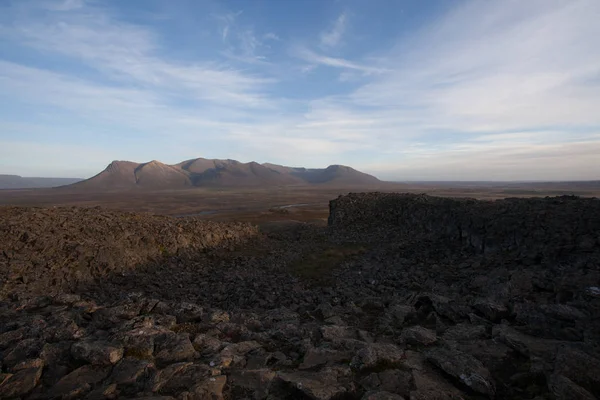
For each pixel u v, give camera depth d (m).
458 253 25.20
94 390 6.95
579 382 6.86
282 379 7.40
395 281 19.98
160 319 10.83
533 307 10.81
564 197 26.12
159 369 7.88
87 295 18.69
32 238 21.27
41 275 18.75
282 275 24.11
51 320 10.40
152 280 22.02
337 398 6.83
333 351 8.91
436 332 10.88
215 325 10.88
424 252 26.64
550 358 7.99
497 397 7.02
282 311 13.95
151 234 28.56
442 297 13.41
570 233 19.08
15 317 11.16
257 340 10.05
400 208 40.94
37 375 7.44
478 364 7.81
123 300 12.55
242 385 7.35
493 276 16.53
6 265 18.30
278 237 40.12
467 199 35.69
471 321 11.20
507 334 9.30
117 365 7.88
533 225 21.52
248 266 26.81
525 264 19.08
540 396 6.73
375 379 7.46
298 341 9.95
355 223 41.56
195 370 7.72
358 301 15.69
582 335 9.01
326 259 28.31
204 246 30.98
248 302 17.78
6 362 8.12
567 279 13.02
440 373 7.90
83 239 23.41
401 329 11.60
